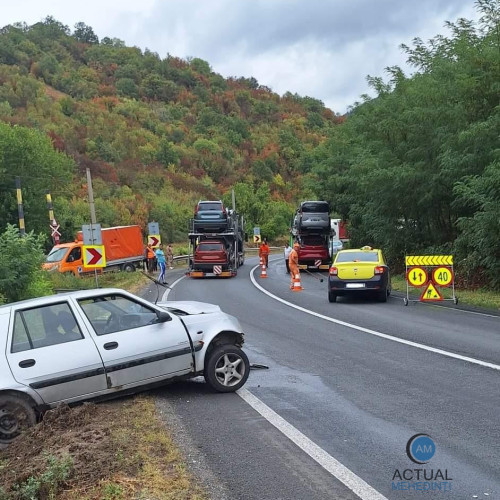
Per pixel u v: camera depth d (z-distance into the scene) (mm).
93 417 7684
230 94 157500
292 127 149000
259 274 37312
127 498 5309
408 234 29375
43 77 132000
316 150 44656
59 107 110500
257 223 92125
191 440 6852
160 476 5793
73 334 8086
